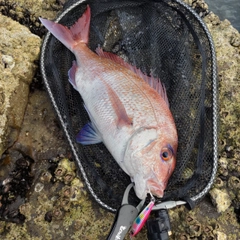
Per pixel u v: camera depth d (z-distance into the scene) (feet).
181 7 2.47
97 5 2.51
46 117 2.41
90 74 2.22
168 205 1.95
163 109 2.09
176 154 2.08
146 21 2.47
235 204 2.23
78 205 2.16
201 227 2.07
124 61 2.31
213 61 2.33
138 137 2.01
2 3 2.68
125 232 1.82
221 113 2.46
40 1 2.82
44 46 2.34
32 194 2.20
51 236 2.10
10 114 2.20
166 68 2.32
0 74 2.19
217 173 2.25
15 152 2.31
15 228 2.10
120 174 2.14
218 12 3.34
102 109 2.11
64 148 2.33
